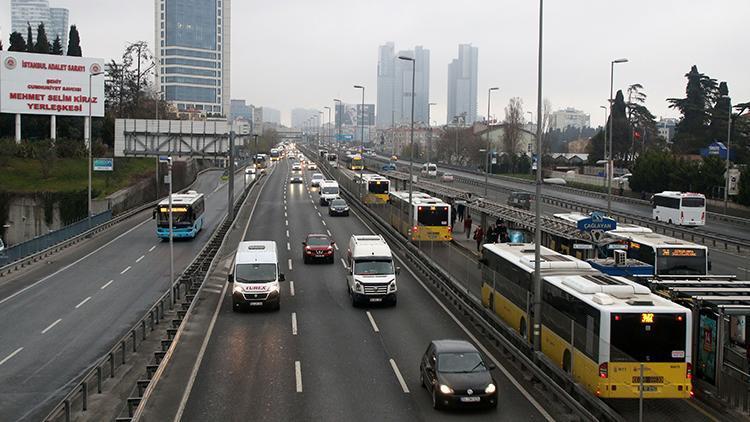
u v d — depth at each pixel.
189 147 61.25
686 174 78.88
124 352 22.77
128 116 106.25
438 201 49.97
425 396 19.61
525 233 39.72
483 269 30.05
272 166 159.25
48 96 80.31
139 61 108.25
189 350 24.30
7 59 78.69
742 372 19.23
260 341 25.59
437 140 178.75
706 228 61.09
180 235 53.03
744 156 87.94
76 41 97.44
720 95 108.25
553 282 21.89
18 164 79.94
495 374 21.75
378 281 31.06
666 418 18.11
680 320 17.70
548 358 21.77
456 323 28.56
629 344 17.62
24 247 44.41
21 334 27.41
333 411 18.38
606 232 34.16
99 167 71.12
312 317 29.55
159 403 18.92
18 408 19.44
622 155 123.12
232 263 42.50
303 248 45.03
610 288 19.25
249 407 18.66
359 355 23.81
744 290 21.50
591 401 17.62
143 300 33.50
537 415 18.11
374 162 161.12
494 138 150.62
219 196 91.38
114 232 58.88
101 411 18.53
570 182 104.44
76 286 37.00
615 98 124.31
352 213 71.62
